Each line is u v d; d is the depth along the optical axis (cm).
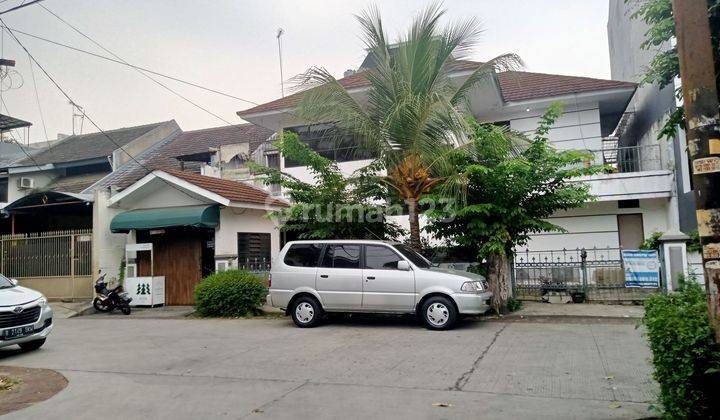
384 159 1240
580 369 699
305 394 615
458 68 1476
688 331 411
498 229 1189
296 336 1010
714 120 391
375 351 844
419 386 637
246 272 1429
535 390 608
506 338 930
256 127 2625
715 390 407
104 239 1673
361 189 1332
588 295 1339
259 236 1733
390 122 1165
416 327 1080
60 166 2344
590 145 1786
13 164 2402
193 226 1563
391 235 1427
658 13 626
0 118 1738
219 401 599
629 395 581
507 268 1277
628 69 2216
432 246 1380
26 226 1973
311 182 1928
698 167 395
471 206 1155
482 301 1032
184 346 952
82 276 1670
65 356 901
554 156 1173
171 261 1672
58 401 626
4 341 879
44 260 1728
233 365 780
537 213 1244
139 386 680
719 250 386
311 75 1208
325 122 1266
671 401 426
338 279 1091
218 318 1352
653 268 1295
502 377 667
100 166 2362
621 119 2220
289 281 1125
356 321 1180
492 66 1195
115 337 1095
